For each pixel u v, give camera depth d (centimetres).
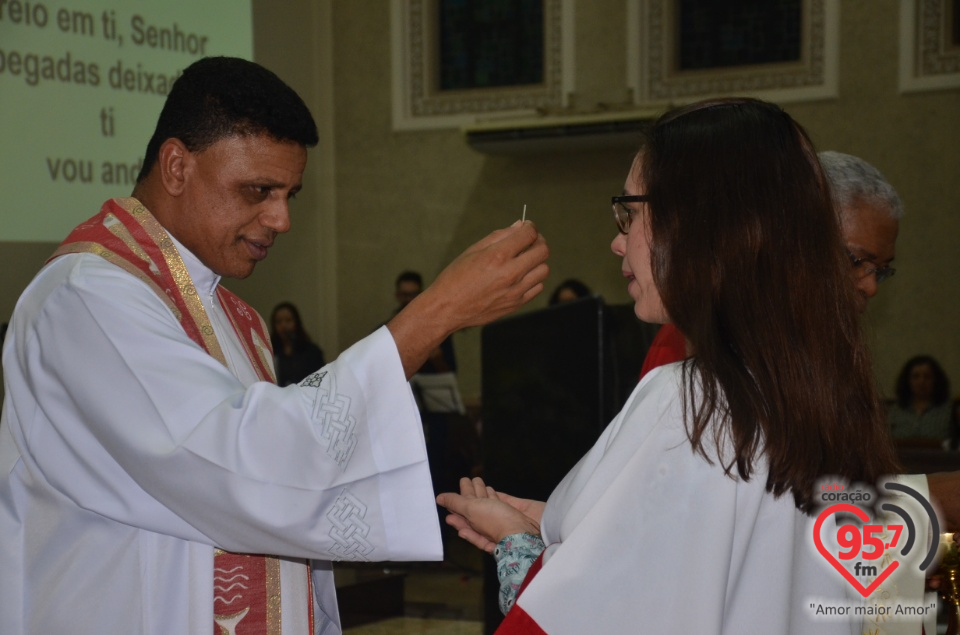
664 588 105
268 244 149
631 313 255
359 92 921
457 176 898
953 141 758
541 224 871
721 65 838
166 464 124
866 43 781
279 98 143
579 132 793
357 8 919
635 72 843
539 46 887
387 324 134
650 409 112
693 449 107
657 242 115
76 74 491
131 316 132
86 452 132
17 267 578
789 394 108
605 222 852
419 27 905
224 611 140
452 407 630
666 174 115
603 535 107
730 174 112
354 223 925
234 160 141
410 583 516
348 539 127
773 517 109
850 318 113
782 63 821
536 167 873
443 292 132
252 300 852
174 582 134
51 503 136
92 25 496
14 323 140
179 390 127
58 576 134
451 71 912
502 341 285
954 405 605
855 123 785
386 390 129
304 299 909
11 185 469
